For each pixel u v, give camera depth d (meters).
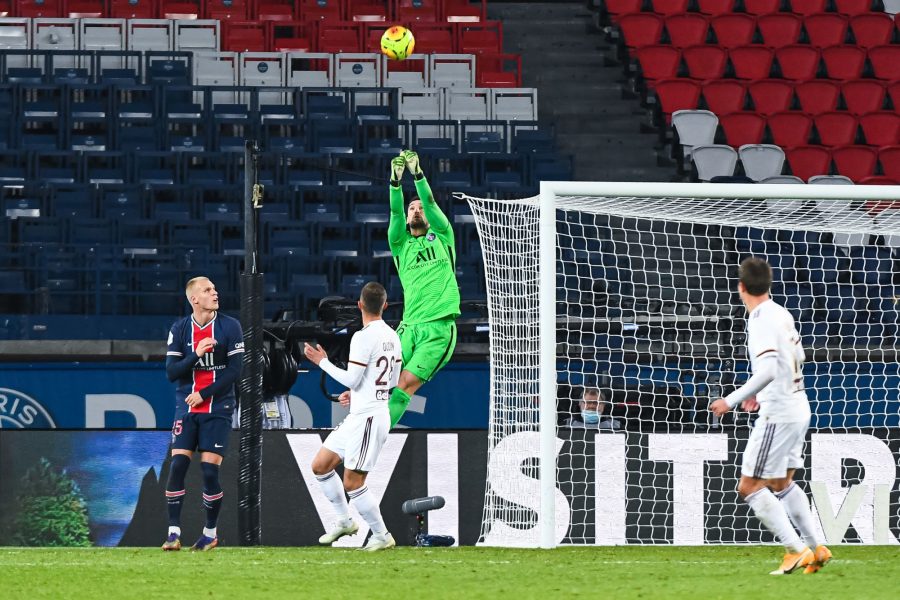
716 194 32.88
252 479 33.25
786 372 23.19
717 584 21.98
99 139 64.88
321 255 56.59
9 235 56.00
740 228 51.25
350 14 78.06
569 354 44.00
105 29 71.88
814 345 43.44
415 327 34.53
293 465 34.16
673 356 43.56
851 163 70.56
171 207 60.16
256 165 34.62
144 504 34.75
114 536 34.56
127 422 45.00
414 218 34.44
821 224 39.94
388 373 29.34
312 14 77.81
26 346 48.75
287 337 43.03
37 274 54.56
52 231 56.66
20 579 23.22
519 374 36.06
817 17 80.88
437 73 72.38
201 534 34.34
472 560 27.41
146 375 45.19
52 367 44.78
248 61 70.75
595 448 33.97
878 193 32.97
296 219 60.66
